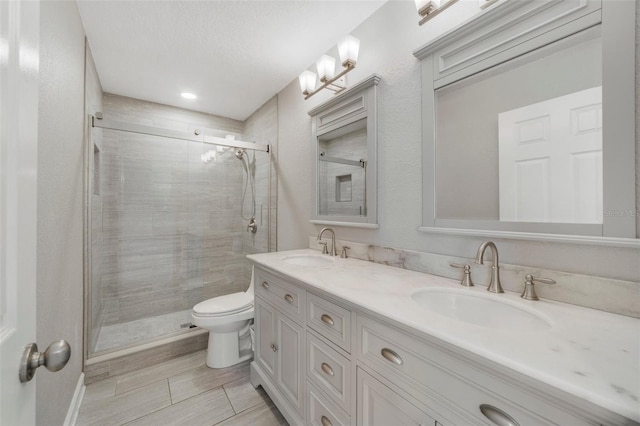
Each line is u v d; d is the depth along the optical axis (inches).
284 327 55.2
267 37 69.5
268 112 107.3
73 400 56.4
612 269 30.9
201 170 111.0
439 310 40.8
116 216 94.7
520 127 38.4
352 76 67.2
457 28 43.7
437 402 26.7
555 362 20.5
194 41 70.8
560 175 34.7
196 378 70.6
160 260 102.7
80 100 64.2
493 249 38.9
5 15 16.1
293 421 50.6
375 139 60.1
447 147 47.3
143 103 106.7
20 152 17.7
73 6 55.5
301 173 88.0
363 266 57.0
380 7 59.9
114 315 94.0
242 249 119.4
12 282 16.6
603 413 16.5
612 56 30.6
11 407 16.1
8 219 16.5
